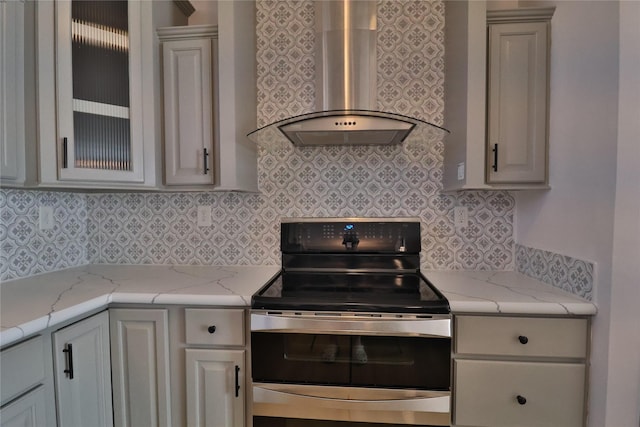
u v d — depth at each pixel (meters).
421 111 1.75
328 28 1.58
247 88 1.70
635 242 1.06
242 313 1.28
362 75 1.57
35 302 1.17
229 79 1.53
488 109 1.44
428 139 1.68
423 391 1.16
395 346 1.17
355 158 1.79
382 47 1.77
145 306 1.32
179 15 1.81
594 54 1.16
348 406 1.18
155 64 1.57
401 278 1.55
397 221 1.66
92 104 1.42
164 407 1.31
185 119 1.59
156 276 1.62
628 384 1.09
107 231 1.94
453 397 1.22
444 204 1.76
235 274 1.66
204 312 1.29
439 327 1.14
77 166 1.37
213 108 1.58
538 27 1.41
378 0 1.76
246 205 1.86
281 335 1.21
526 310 1.17
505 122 1.44
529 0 1.62
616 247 1.08
